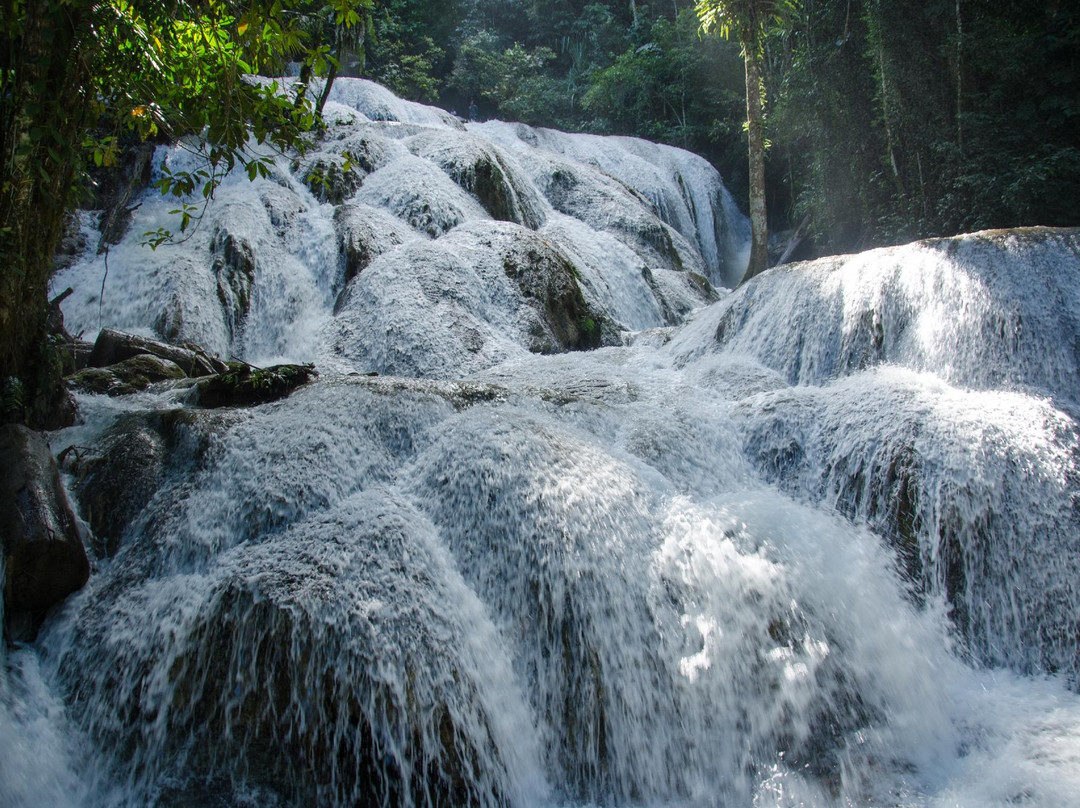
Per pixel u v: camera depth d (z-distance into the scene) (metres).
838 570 4.83
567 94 30.97
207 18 5.66
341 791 3.75
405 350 8.93
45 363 5.35
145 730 3.91
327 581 4.14
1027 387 5.94
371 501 4.88
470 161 13.09
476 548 4.70
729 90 26.06
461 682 3.99
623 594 4.48
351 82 17.77
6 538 4.14
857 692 4.38
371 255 10.44
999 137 11.90
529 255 10.45
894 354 6.80
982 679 4.75
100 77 5.36
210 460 5.07
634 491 5.14
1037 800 3.64
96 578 4.52
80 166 5.30
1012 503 5.05
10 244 4.73
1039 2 12.04
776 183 24.19
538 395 6.23
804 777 4.03
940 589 5.05
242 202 11.08
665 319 12.54
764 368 7.59
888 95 13.48
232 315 9.62
